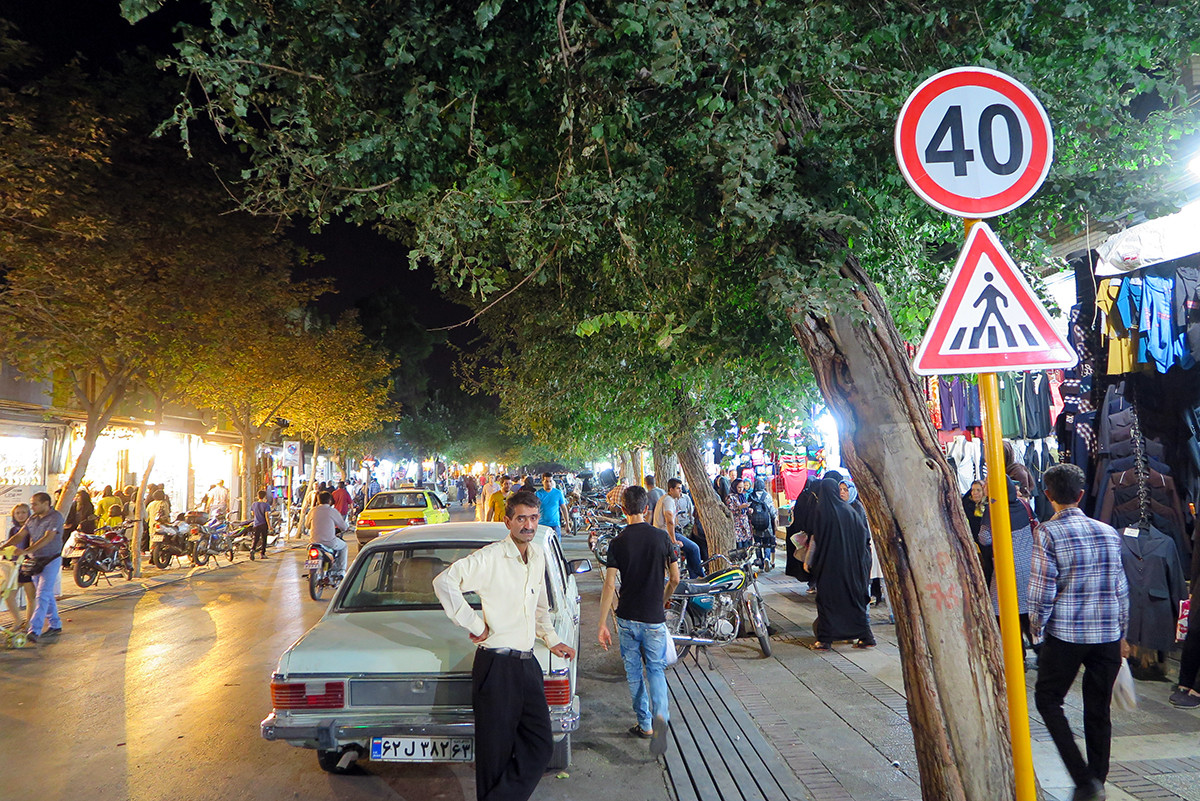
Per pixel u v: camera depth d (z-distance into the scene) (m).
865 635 9.08
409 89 4.33
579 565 7.66
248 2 4.11
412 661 5.01
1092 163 5.10
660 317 5.38
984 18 4.26
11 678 8.83
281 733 4.92
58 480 20.39
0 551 10.93
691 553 10.41
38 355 12.73
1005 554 3.31
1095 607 4.38
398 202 4.43
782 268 3.77
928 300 5.45
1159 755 5.22
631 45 4.12
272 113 4.34
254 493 26.59
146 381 17.56
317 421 29.91
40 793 5.46
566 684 5.02
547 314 10.00
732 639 9.11
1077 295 7.78
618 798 5.18
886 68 4.64
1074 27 4.43
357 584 6.18
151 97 12.52
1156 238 6.54
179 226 13.67
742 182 3.75
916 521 3.84
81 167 11.98
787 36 3.84
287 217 4.61
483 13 3.57
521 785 4.36
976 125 3.47
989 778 3.66
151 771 5.84
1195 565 6.25
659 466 16.77
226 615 12.81
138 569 17.88
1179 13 4.37
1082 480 4.50
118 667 9.27
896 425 3.92
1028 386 8.93
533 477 28.78
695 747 5.98
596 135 4.05
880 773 5.30
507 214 4.46
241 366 21.58
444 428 60.03
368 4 4.36
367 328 51.09
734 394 7.27
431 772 5.77
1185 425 6.93
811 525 9.21
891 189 4.55
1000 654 3.83
